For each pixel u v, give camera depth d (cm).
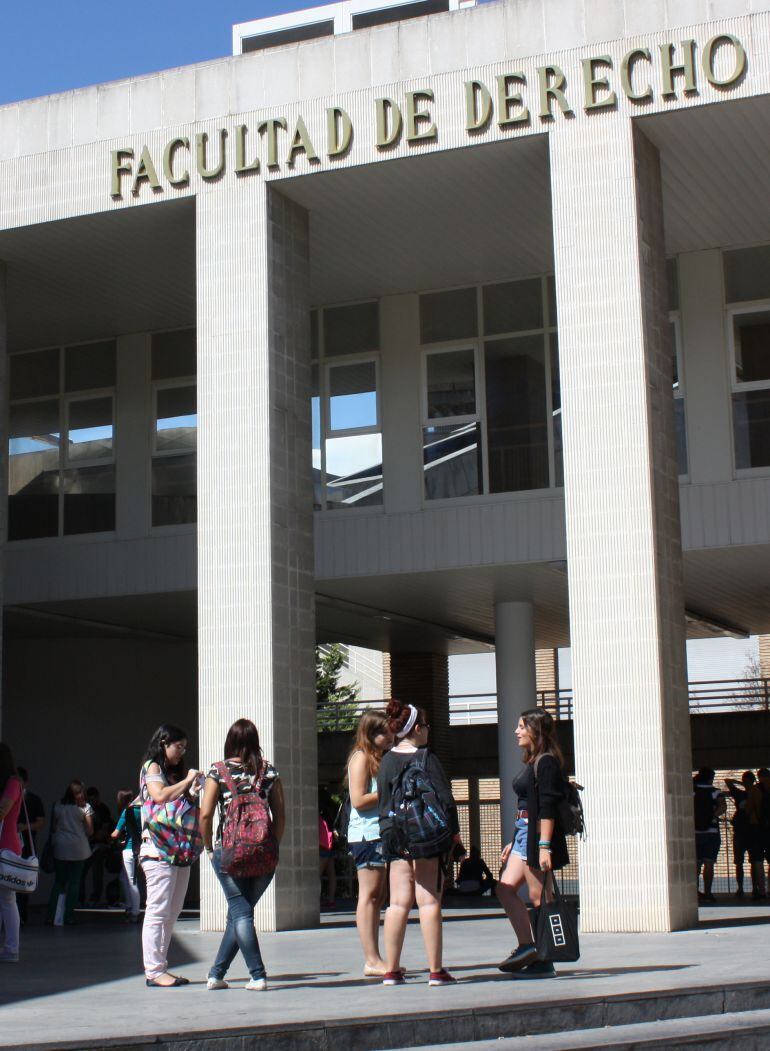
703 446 1855
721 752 2594
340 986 944
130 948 1348
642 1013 837
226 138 1664
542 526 1916
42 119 1764
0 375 1875
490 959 1103
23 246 1828
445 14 1582
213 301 1648
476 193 1688
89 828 1797
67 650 2511
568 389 1481
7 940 1193
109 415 2194
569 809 947
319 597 2205
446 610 2350
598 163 1502
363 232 1803
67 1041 696
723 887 2706
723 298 1877
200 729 1585
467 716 3806
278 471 1614
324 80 1628
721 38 1471
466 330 2006
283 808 959
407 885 948
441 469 1988
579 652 1435
